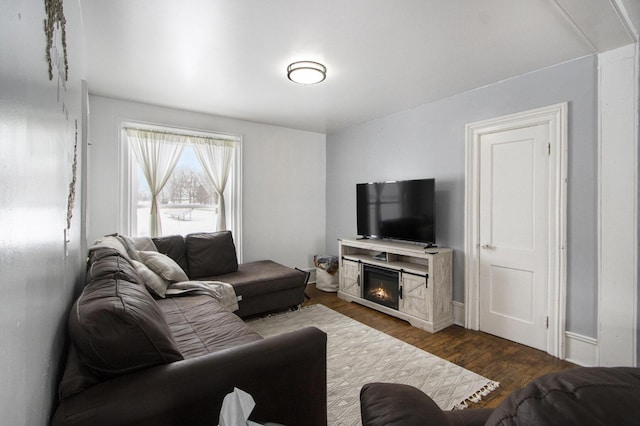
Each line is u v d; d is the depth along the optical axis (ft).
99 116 10.99
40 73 1.97
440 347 9.02
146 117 11.87
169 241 11.30
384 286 12.00
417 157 12.16
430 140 11.67
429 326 10.16
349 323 10.80
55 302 2.92
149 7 5.97
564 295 8.25
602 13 5.77
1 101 1.26
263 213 14.96
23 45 1.54
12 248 1.46
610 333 7.39
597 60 7.61
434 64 8.43
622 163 7.17
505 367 7.90
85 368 3.44
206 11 6.11
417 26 6.60
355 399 6.57
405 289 10.99
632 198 7.05
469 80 9.52
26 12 1.60
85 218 7.35
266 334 9.93
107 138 11.14
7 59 1.31
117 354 3.50
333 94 10.82
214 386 3.76
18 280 1.58
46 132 2.19
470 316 10.37
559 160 8.34
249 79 9.52
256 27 6.67
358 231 13.92
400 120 12.82
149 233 12.11
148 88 10.27
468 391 6.86
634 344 7.06
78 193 5.72
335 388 6.96
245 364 4.03
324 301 13.37
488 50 7.64
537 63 8.34
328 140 16.79
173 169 12.58
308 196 16.39
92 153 10.90
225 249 12.10
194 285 9.30
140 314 3.84
